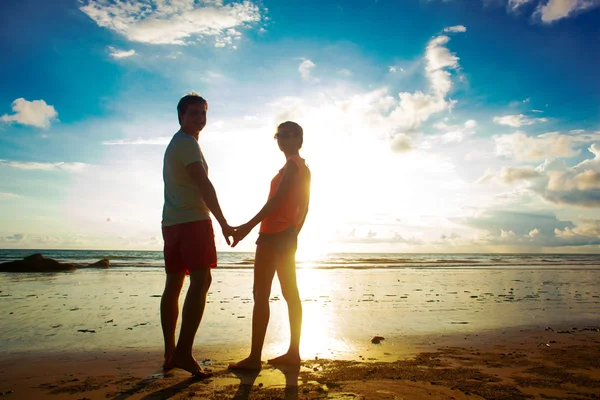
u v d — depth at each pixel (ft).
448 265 96.94
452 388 7.86
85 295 25.35
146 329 14.52
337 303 22.65
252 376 8.77
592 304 23.27
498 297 26.53
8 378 8.57
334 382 8.23
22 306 20.16
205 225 9.00
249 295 25.94
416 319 17.40
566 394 7.60
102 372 9.11
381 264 104.78
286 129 10.45
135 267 70.23
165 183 9.39
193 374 8.60
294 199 10.12
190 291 8.72
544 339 13.53
